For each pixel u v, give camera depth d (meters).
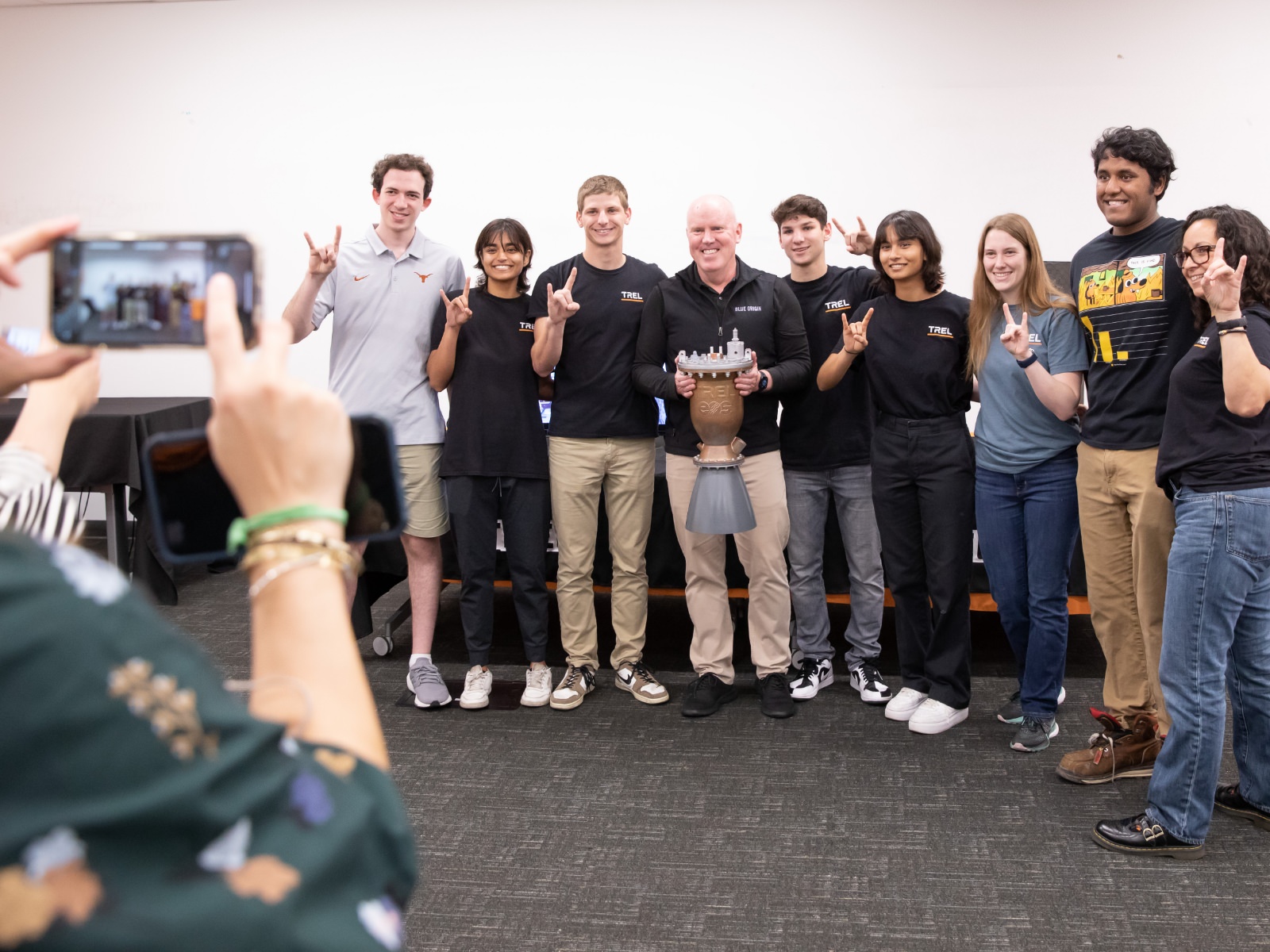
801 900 2.06
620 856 2.24
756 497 3.04
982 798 2.48
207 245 0.55
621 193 3.04
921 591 2.99
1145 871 2.13
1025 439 2.70
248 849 0.37
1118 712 2.61
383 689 3.35
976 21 4.91
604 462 3.14
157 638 0.37
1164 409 2.39
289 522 0.46
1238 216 2.08
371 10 5.25
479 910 2.04
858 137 5.04
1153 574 2.44
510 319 3.12
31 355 0.55
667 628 3.98
